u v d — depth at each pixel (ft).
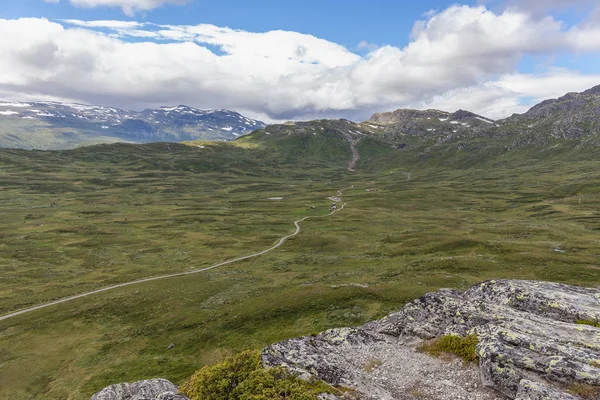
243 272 348.18
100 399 64.34
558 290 94.73
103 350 199.93
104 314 251.60
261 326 201.77
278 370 65.98
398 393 65.77
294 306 217.77
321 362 72.02
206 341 195.83
